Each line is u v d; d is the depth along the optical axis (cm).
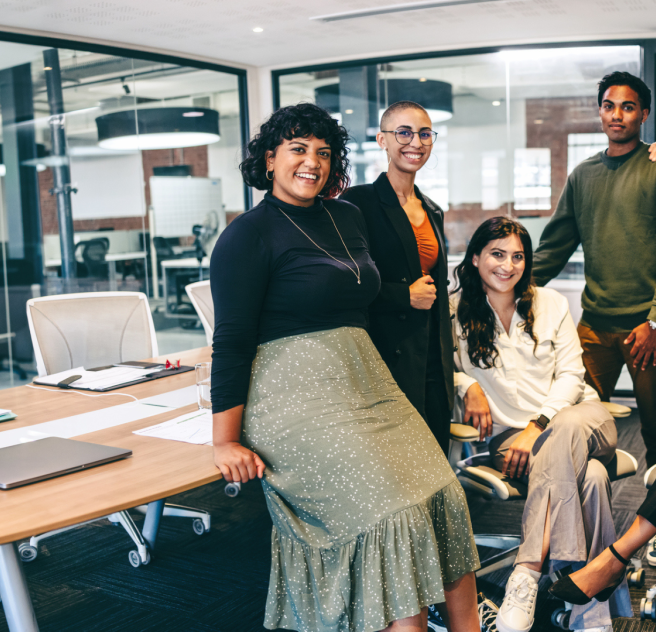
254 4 381
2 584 141
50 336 275
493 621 202
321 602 150
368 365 167
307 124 162
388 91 514
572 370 231
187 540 284
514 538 245
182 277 527
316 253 162
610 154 304
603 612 194
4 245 431
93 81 462
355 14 404
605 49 464
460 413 243
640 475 340
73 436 174
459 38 468
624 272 302
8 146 429
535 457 204
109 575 253
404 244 215
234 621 217
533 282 242
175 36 452
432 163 504
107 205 477
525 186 489
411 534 146
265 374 159
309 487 153
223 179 550
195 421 184
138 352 297
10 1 366
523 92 481
